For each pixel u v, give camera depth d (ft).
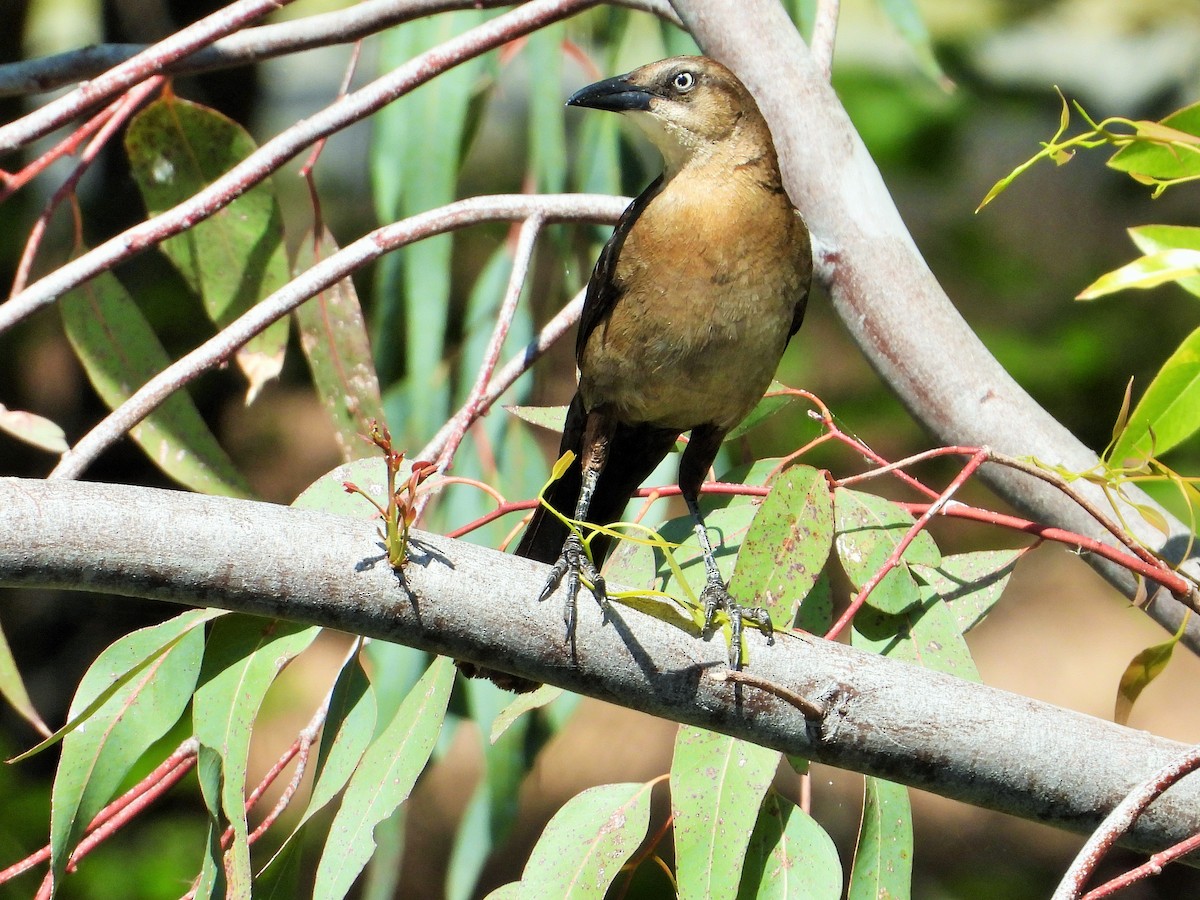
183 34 20.38
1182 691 56.90
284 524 14.08
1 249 41.11
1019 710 14.17
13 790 33.32
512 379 19.38
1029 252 49.65
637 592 13.85
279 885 17.31
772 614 15.94
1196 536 19.12
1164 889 45.32
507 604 14.14
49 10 54.80
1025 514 20.33
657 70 20.42
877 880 16.62
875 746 14.14
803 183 22.07
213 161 24.14
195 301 41.04
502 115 46.78
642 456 21.42
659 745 50.78
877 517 17.87
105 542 13.70
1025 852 47.16
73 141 21.07
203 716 16.60
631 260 19.71
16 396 42.01
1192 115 16.90
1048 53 50.24
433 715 16.83
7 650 19.98
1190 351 17.47
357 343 23.13
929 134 45.70
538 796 49.03
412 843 47.70
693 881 15.79
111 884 33.32
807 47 24.39
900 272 21.52
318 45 22.84
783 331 20.16
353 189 59.88
